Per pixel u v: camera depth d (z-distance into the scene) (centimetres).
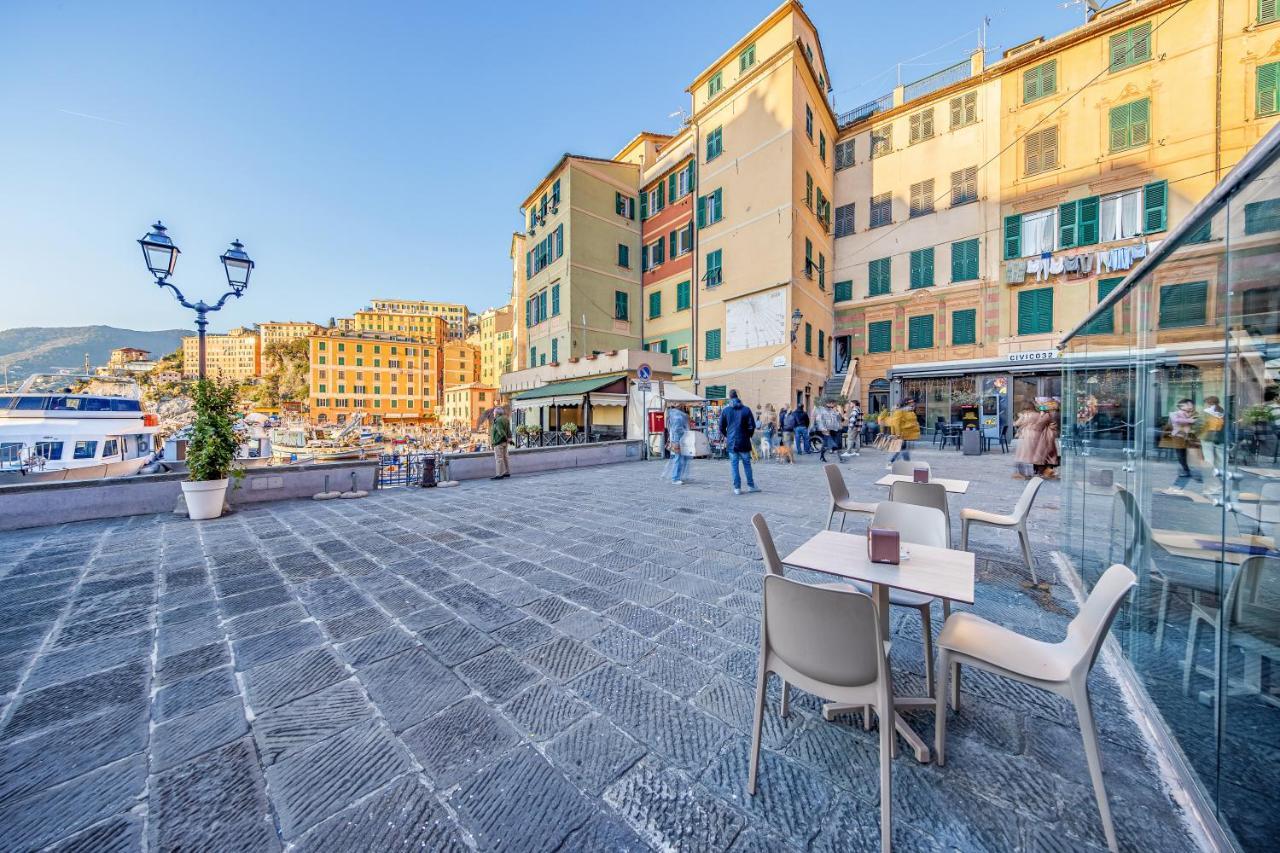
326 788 190
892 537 226
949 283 1898
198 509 655
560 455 1234
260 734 222
